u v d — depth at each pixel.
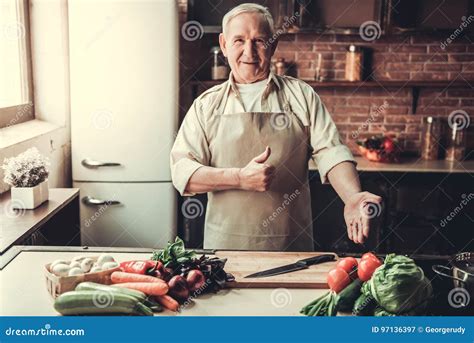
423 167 3.96
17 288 1.77
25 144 3.11
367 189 3.90
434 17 4.21
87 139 3.76
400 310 1.53
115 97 3.72
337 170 2.34
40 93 3.74
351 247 3.96
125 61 3.69
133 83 3.71
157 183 3.84
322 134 2.43
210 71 4.32
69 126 3.85
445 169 3.91
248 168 2.27
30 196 2.60
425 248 3.95
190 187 2.37
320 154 2.42
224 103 2.52
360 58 4.25
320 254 2.03
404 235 3.94
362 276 1.63
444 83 4.28
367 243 3.95
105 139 3.76
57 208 2.65
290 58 4.36
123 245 3.87
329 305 1.61
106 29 3.66
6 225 2.36
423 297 1.54
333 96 4.41
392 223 3.92
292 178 2.50
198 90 4.32
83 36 3.66
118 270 1.72
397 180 3.88
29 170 2.62
